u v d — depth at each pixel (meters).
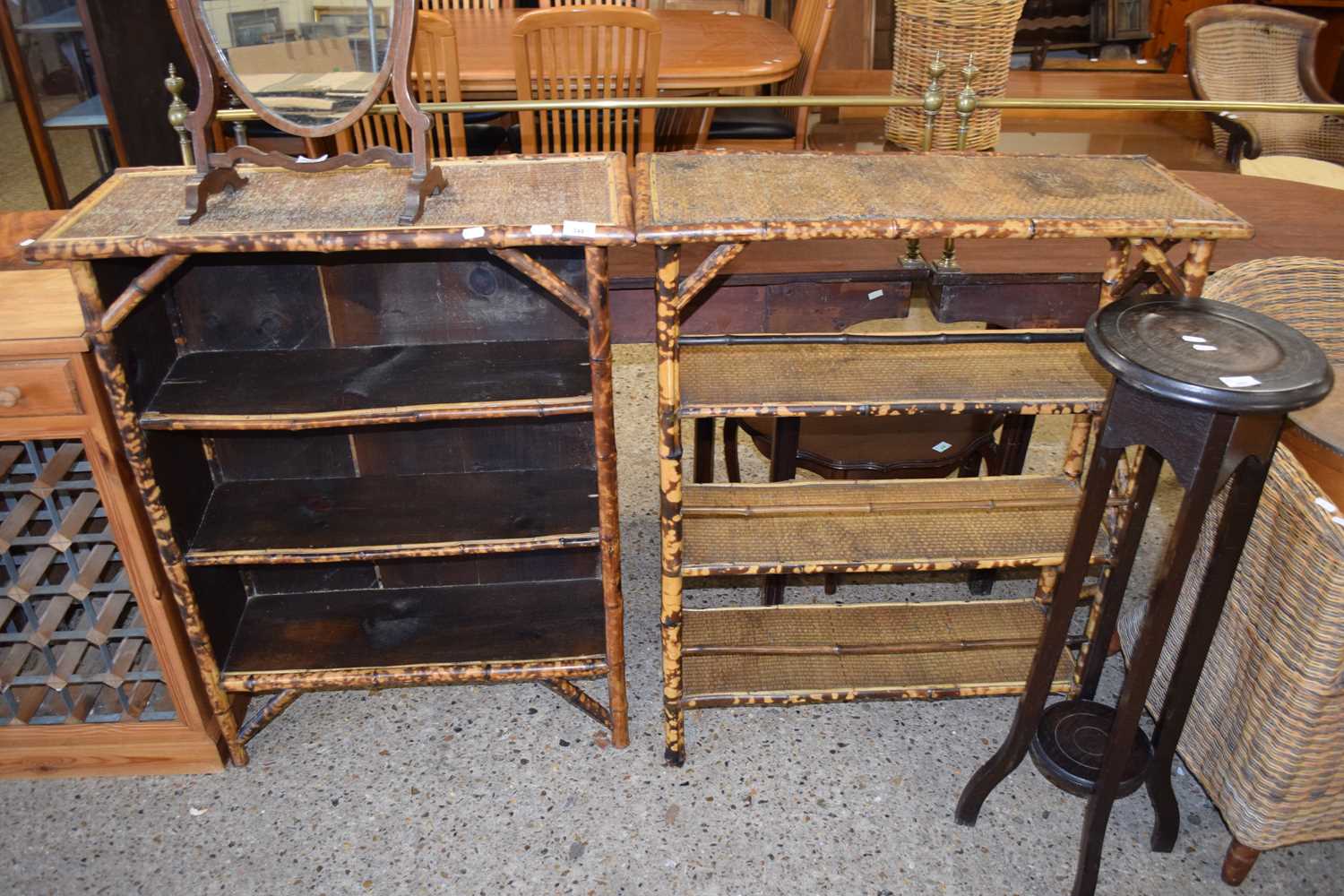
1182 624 2.04
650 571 2.73
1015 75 5.51
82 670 2.20
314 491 2.15
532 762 2.16
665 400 1.71
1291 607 1.66
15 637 1.96
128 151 3.90
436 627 2.19
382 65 1.60
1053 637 1.78
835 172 1.82
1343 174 3.87
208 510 2.06
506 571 2.36
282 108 1.64
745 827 2.01
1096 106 2.18
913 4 3.21
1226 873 1.90
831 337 1.81
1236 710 1.84
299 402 1.81
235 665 2.08
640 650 2.46
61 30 3.73
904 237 1.58
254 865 1.94
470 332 2.07
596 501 2.10
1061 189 1.74
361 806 2.06
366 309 2.02
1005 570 2.75
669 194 1.71
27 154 4.64
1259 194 2.76
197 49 1.59
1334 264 2.12
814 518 2.05
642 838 1.99
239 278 1.96
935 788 2.10
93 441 1.75
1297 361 1.43
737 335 1.80
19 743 2.07
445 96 3.12
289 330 2.02
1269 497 1.73
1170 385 1.37
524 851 1.97
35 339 1.64
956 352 1.96
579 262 2.00
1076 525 1.68
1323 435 1.78
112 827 2.02
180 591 1.90
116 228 1.59
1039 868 1.94
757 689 2.07
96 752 2.10
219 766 2.14
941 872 1.93
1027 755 2.18
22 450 1.94
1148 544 2.78
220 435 2.12
